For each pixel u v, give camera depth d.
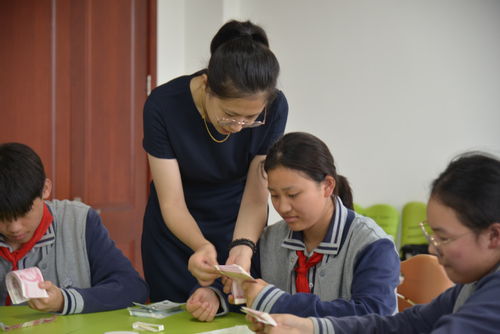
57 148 3.71
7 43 3.44
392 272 1.71
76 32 3.79
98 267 2.03
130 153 4.18
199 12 4.68
